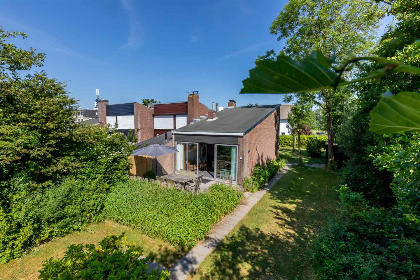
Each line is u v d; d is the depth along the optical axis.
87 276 3.04
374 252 4.24
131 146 9.47
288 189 10.28
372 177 7.21
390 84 6.01
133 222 6.55
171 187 8.14
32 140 6.05
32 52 8.39
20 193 5.59
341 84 0.40
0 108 6.32
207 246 5.56
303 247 5.47
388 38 7.41
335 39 11.65
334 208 7.88
